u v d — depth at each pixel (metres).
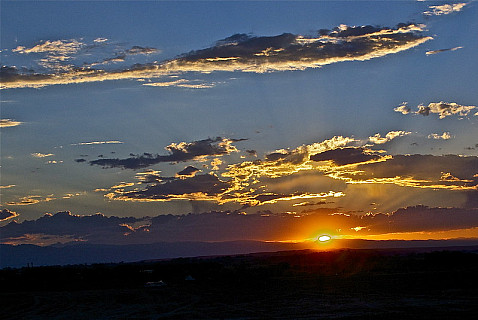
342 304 58.81
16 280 124.19
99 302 76.38
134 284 118.06
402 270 117.75
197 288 97.44
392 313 49.91
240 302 67.06
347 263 142.88
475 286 73.38
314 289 81.69
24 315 63.69
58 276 129.50
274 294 76.06
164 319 53.72
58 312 65.06
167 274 135.50
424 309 51.75
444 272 96.31
